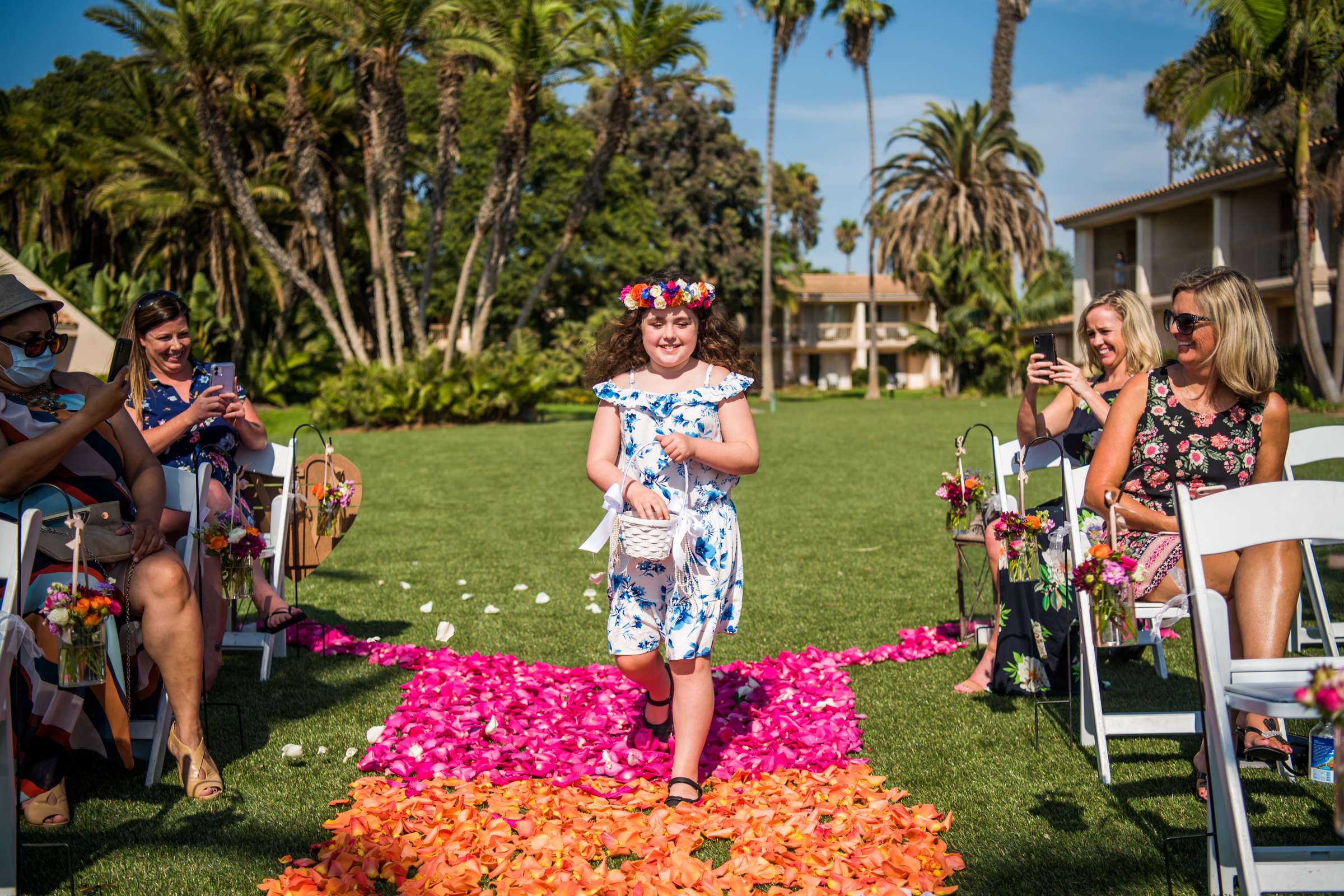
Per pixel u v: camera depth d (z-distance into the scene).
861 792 3.18
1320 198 20.31
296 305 37.53
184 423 4.20
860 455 15.00
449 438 19.83
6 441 3.26
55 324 3.43
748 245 46.91
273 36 23.84
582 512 9.87
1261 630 3.06
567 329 39.44
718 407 3.42
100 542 3.21
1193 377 3.59
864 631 5.31
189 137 31.44
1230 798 2.41
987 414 24.80
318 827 3.05
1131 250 34.16
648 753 3.54
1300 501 2.54
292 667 4.73
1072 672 4.17
